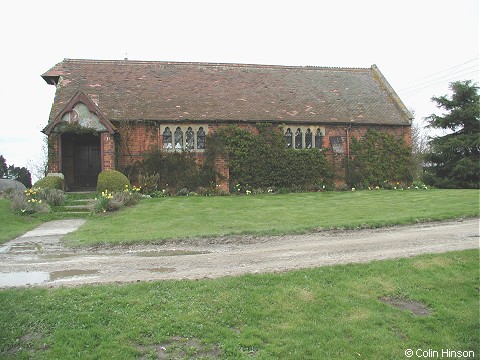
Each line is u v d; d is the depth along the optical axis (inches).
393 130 1085.1
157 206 722.8
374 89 1189.7
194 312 259.8
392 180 1080.2
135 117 932.6
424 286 309.3
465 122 1250.6
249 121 981.8
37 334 238.2
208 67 1155.9
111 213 665.6
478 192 898.1
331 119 1034.7
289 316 261.3
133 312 258.5
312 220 570.3
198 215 633.6
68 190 925.8
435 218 561.0
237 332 243.9
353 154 1051.9
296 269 333.4
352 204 740.7
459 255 366.6
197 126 962.1
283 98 1079.6
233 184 971.9
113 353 220.5
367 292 296.5
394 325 256.7
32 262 375.9
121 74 1069.1
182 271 337.1
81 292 282.2
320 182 1020.5
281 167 998.4
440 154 1259.2
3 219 599.2
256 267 344.2
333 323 255.3
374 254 380.2
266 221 574.2
